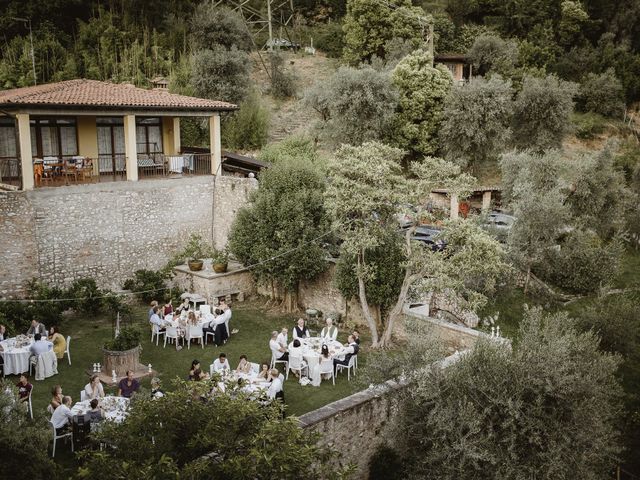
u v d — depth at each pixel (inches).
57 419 478.3
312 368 632.4
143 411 359.9
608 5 2341.3
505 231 973.8
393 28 1920.5
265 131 1507.1
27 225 823.1
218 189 1032.8
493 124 1424.7
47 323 756.6
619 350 761.6
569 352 474.9
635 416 669.3
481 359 487.2
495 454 438.0
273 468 328.2
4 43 1533.0
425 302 806.5
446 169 701.9
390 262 756.6
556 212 904.3
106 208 903.1
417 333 529.7
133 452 335.6
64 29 1647.4
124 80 1521.9
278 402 383.2
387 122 1428.4
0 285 807.7
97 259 902.4
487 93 1427.2
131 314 831.7
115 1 1747.0
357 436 543.8
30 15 1563.7
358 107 1396.4
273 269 834.2
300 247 812.6
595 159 1100.5
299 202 824.9
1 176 913.5
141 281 912.9
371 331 748.6
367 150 722.2
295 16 2301.9
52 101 821.9
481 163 1519.4
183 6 1882.4
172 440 349.1
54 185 858.1
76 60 1545.3
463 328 685.9
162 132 1069.8
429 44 1702.8
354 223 738.8
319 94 1515.7
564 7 2240.4
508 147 1616.6
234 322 826.8
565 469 439.5
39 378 618.8
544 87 1589.6
